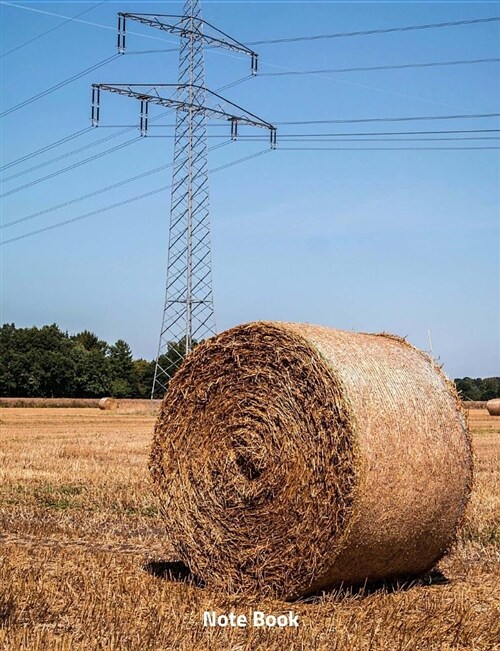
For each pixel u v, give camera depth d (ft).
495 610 31.76
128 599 32.19
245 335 37.47
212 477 37.81
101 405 256.32
